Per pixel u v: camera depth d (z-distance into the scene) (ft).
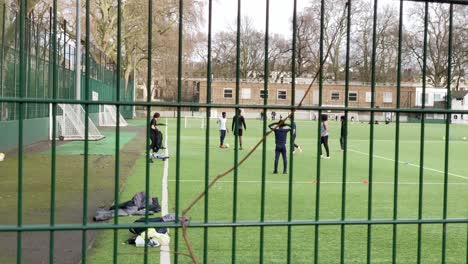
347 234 28.76
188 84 220.02
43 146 82.38
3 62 70.38
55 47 13.06
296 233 28.68
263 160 14.12
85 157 13.10
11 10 74.33
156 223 13.55
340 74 190.49
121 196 39.19
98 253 23.91
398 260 24.30
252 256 24.34
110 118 150.30
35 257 23.16
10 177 48.06
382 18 92.73
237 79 13.67
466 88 248.11
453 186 49.08
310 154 81.20
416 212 35.70
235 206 13.99
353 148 94.84
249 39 191.42
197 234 27.94
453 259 24.73
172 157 71.00
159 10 155.94
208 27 13.34
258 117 246.27
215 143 98.07
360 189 45.70
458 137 133.90
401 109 14.42
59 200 36.91
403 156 80.69
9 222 29.84
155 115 68.03
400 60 14.57
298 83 156.76
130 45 176.35
